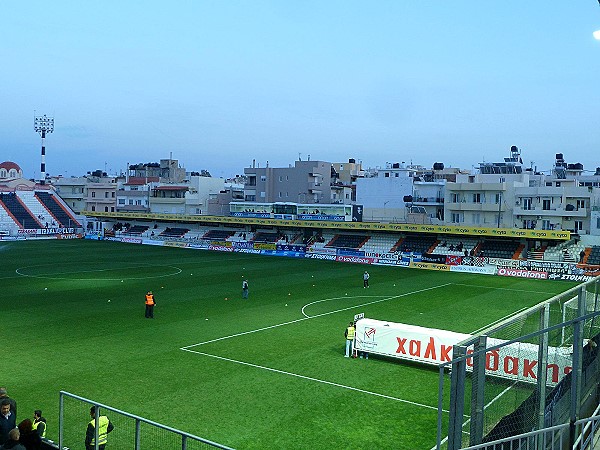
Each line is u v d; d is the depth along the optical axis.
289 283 52.91
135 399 20.72
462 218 83.31
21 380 22.59
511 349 11.30
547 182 86.62
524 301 46.00
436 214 89.88
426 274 63.94
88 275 54.78
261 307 39.94
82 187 126.44
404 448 17.11
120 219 116.19
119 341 29.19
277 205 97.31
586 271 60.66
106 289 46.19
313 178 106.56
